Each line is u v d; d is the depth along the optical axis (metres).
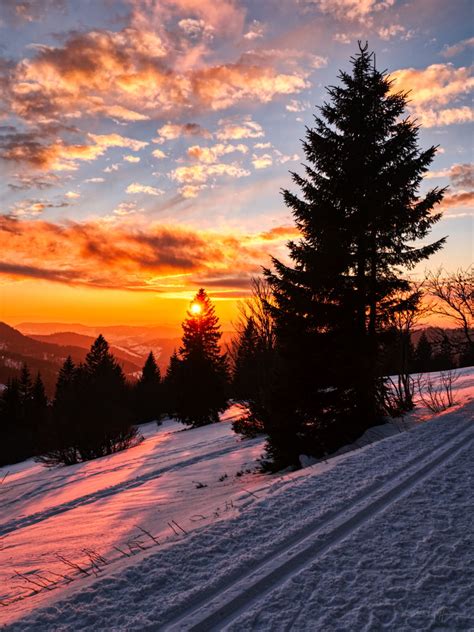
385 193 11.52
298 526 4.54
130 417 31.23
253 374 19.83
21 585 5.41
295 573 3.60
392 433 10.65
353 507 4.93
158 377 74.19
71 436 28.11
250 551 4.05
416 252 11.62
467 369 27.16
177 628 2.95
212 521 5.32
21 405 66.69
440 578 3.38
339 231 11.79
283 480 7.31
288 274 11.82
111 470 18.58
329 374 11.19
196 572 3.74
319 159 12.48
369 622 2.89
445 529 4.22
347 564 3.66
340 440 10.96
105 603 3.36
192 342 40.56
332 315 11.48
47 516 11.43
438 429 8.59
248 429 18.70
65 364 64.44
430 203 11.58
